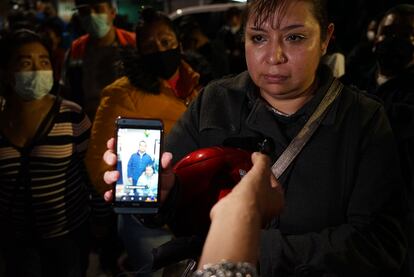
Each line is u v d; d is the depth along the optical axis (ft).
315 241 4.36
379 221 4.48
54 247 8.45
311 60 4.37
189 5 36.19
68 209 8.46
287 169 4.57
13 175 8.06
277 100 4.74
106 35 13.42
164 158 4.21
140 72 8.97
